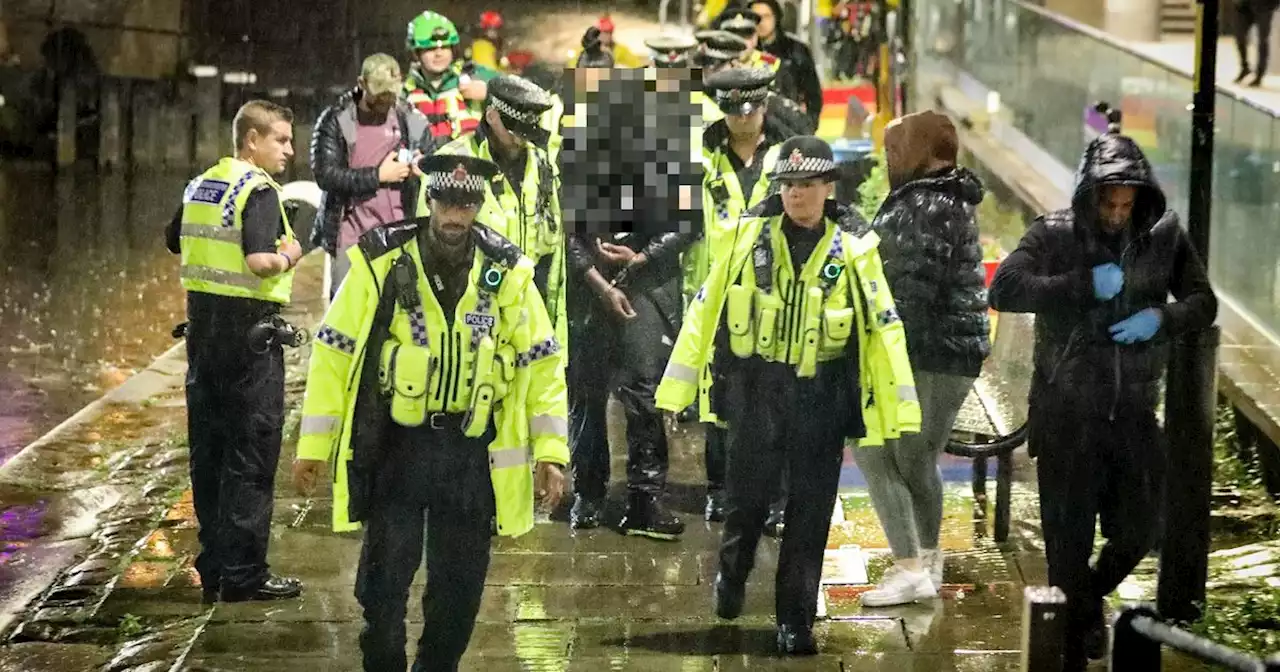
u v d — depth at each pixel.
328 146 15.14
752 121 13.00
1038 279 10.23
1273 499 14.24
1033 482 15.27
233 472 11.99
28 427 18.94
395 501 9.31
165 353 22.27
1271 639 11.19
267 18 60.84
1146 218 10.24
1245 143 16.64
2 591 12.56
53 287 28.14
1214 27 10.94
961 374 11.73
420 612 11.87
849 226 10.61
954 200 11.63
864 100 29.78
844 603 12.04
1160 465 10.51
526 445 9.44
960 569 12.77
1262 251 16.23
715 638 11.33
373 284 9.08
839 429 10.76
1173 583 11.41
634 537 13.66
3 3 55.28
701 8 48.88
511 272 9.14
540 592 12.30
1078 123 21.88
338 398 9.20
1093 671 10.60
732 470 11.08
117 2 57.84
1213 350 11.15
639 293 13.45
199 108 47.34
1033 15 24.47
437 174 8.88
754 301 10.63
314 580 12.61
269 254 11.48
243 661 10.97
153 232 34.59
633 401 13.58
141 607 12.09
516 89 12.56
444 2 60.97
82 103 46.22
